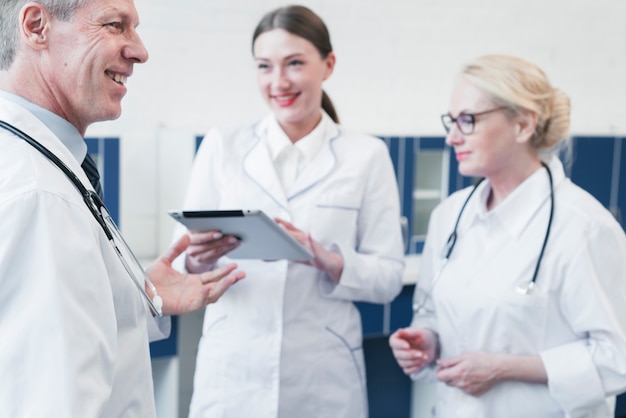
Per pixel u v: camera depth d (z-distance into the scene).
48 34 1.02
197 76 3.13
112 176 2.72
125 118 3.00
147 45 3.01
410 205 3.13
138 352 1.08
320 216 1.87
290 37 1.80
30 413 0.84
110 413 1.03
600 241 1.55
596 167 3.43
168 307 1.45
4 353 0.85
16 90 1.05
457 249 1.76
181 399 2.76
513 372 1.57
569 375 1.53
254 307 1.83
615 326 1.53
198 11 3.09
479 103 1.62
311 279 1.86
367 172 1.94
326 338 1.87
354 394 1.91
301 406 1.85
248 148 1.94
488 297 1.62
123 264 1.04
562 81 3.94
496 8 3.70
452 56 3.65
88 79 1.04
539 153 1.70
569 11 3.87
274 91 1.84
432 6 3.55
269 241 1.61
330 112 2.09
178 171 2.85
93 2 1.02
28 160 0.93
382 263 1.92
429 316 1.86
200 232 1.64
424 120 3.64
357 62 3.44
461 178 3.22
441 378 1.64
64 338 0.86
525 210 1.65
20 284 0.88
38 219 0.89
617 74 4.07
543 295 1.58
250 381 1.83
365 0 3.40
